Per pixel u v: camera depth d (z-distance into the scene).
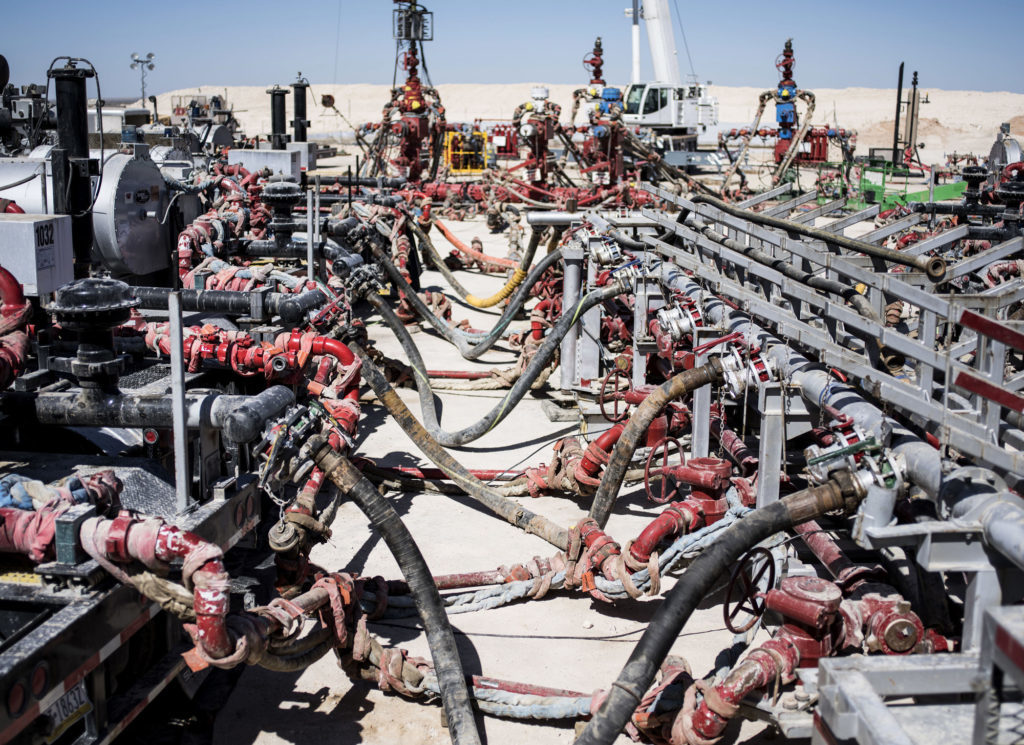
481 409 9.22
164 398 4.26
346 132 57.44
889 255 5.02
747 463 5.92
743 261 6.25
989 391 3.50
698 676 4.66
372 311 13.53
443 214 25.80
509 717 4.31
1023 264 7.74
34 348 4.60
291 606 3.97
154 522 3.42
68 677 3.26
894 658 3.07
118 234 7.34
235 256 9.53
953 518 3.63
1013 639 2.20
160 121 20.94
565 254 8.41
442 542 6.23
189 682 4.27
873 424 4.27
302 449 4.21
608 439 6.48
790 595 3.70
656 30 38.25
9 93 10.68
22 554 3.76
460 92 123.69
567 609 5.42
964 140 62.84
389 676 4.35
